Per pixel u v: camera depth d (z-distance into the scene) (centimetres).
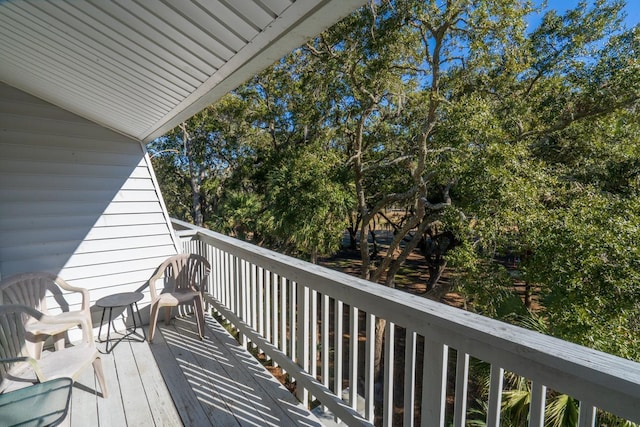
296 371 214
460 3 600
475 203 593
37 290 249
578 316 410
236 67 171
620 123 651
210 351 278
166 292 337
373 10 648
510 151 564
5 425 133
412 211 1030
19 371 188
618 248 421
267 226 973
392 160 864
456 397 122
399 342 796
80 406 205
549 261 488
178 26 139
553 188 569
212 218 1259
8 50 200
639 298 405
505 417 270
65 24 152
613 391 82
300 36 135
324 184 802
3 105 284
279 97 1102
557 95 726
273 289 244
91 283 317
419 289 1253
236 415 197
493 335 107
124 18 138
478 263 625
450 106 635
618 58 638
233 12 122
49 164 303
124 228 338
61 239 304
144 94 231
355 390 172
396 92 804
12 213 284
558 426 223
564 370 91
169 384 229
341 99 876
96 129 329
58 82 241
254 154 1197
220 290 347
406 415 143
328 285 187
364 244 930
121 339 297
